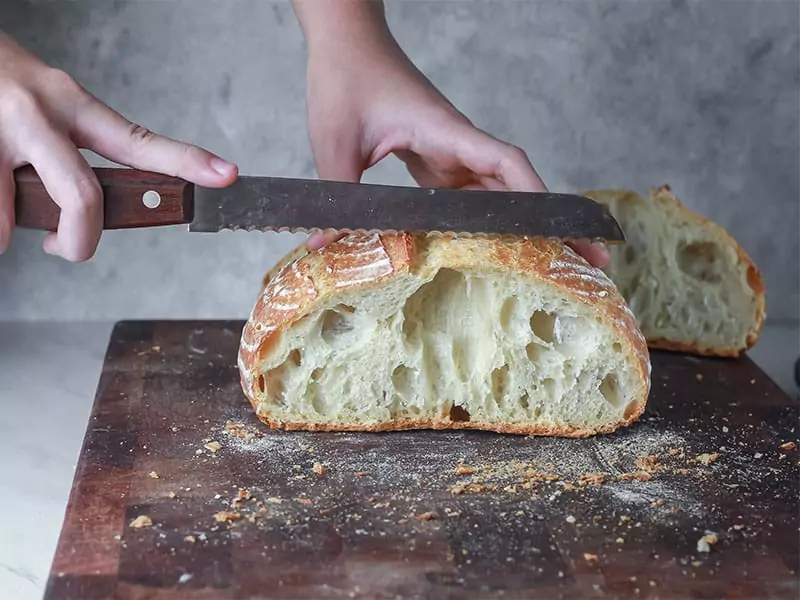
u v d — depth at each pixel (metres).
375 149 0.53
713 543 0.38
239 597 0.34
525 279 0.45
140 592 0.34
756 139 0.67
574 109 0.66
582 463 0.44
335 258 0.46
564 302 0.45
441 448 0.45
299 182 0.44
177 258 0.67
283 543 0.37
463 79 0.65
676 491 0.42
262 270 0.68
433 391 0.47
